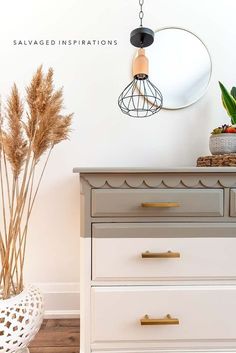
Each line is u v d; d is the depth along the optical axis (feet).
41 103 2.75
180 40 4.16
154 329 2.65
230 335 2.68
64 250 4.11
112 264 2.63
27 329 2.73
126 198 2.61
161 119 4.15
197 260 2.66
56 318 4.05
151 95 4.12
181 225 2.65
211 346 2.71
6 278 2.86
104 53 4.09
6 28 4.02
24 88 4.01
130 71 4.11
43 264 4.09
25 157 2.95
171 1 4.13
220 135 3.33
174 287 2.67
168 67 4.15
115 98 4.10
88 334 2.64
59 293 4.09
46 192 4.07
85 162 4.09
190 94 4.16
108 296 2.62
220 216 2.68
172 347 2.69
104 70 4.09
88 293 2.64
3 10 4.02
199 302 2.66
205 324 2.67
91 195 2.62
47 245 4.10
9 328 2.61
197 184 2.66
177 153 4.16
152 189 2.64
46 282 4.10
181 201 2.63
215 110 4.19
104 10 4.07
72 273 4.13
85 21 4.07
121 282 2.67
